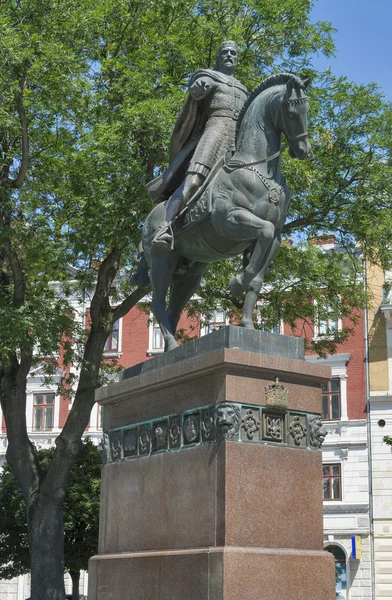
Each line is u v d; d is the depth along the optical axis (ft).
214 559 19.63
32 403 122.21
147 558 22.09
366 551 104.27
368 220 58.90
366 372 109.40
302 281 62.49
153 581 21.65
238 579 19.36
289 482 20.99
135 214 49.60
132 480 24.07
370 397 108.58
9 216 55.11
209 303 63.41
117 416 25.63
